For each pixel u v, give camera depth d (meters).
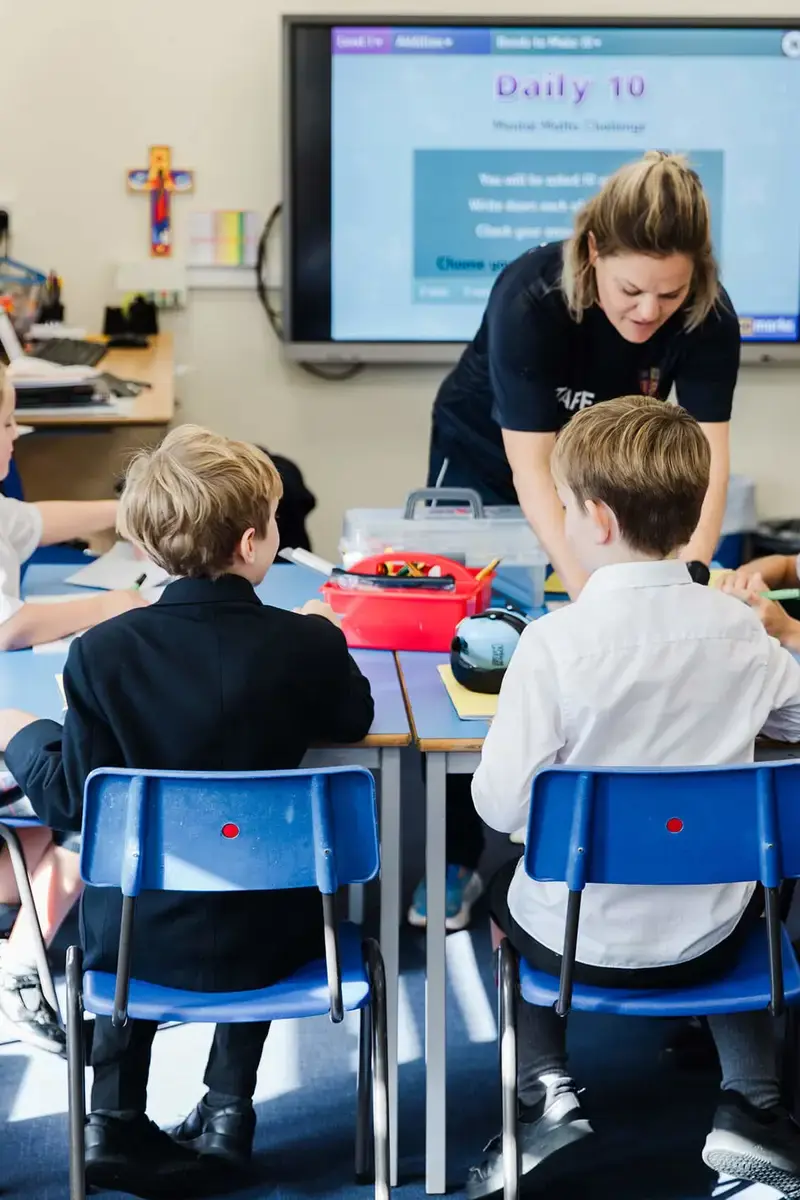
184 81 4.38
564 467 1.68
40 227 4.44
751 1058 1.77
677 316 2.34
